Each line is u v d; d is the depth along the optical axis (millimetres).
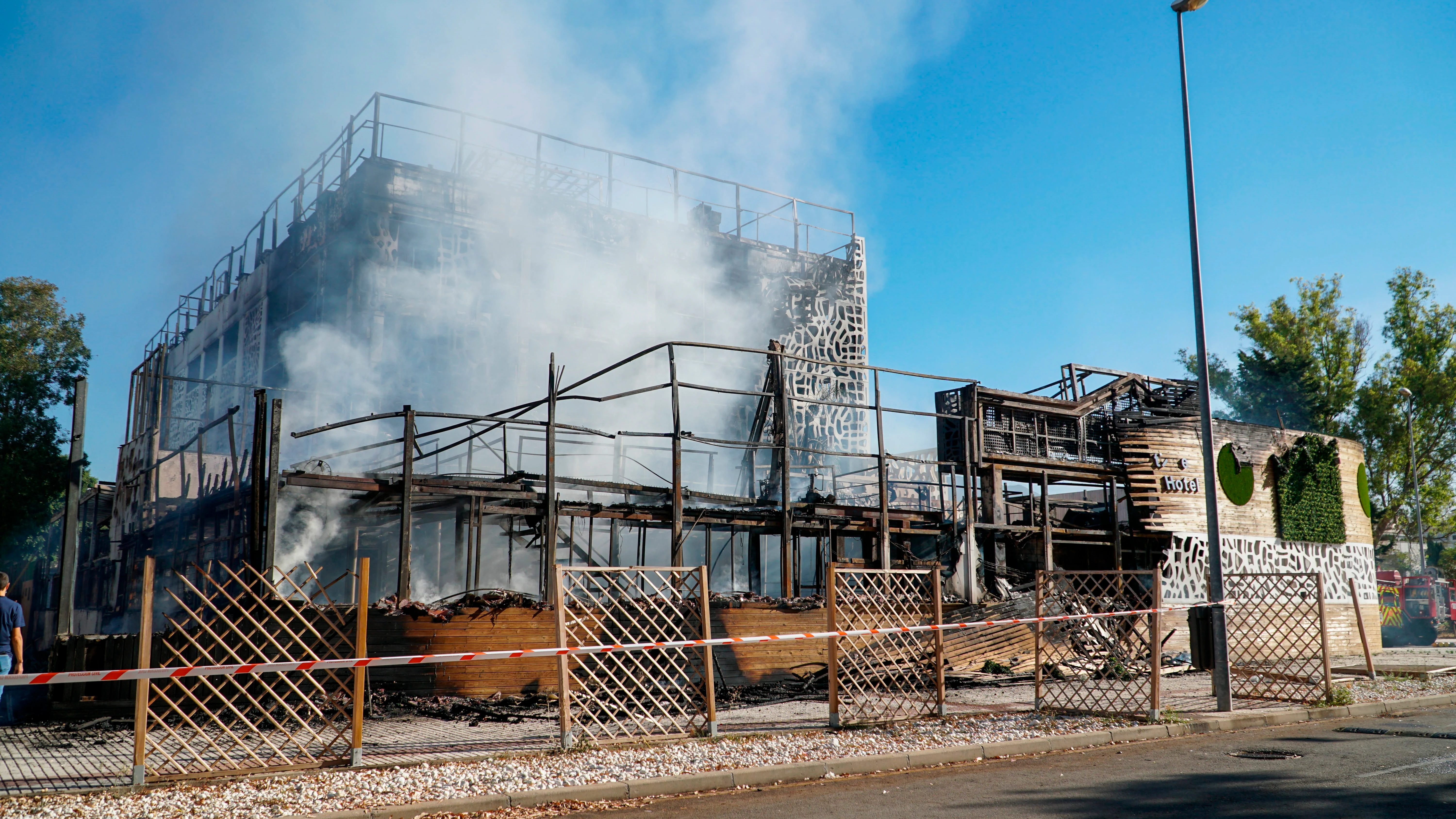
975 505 20125
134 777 7379
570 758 8625
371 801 6988
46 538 28844
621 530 17531
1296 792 7227
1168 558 21672
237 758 8625
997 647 17219
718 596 14789
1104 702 12875
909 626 11711
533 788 7434
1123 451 21969
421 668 11984
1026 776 8258
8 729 10648
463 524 18781
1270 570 22953
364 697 11172
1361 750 9305
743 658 14055
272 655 10344
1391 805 6703
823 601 15062
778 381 16984
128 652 11344
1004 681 15516
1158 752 9492
